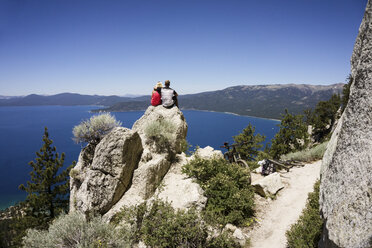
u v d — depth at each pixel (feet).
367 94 9.02
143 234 20.16
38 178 69.67
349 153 9.57
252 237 21.21
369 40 9.46
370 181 7.77
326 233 10.93
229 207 23.75
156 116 33.53
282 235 21.07
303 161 48.29
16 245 58.59
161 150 31.35
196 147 34.65
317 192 23.25
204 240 18.80
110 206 23.94
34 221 66.59
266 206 26.94
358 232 7.69
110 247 18.63
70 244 19.60
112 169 24.47
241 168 29.48
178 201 23.12
